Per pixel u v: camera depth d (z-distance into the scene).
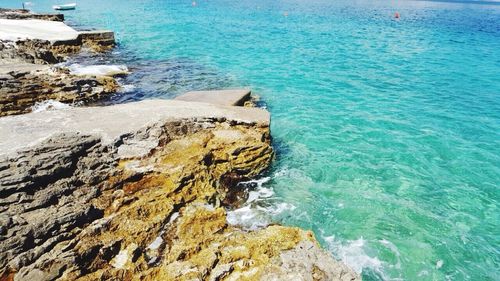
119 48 30.45
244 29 42.69
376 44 36.00
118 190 9.23
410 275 9.14
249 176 12.16
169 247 8.30
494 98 21.11
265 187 12.08
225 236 8.73
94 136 10.45
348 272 7.77
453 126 17.23
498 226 10.91
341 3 95.06
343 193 12.11
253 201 11.43
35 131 10.62
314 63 27.62
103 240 7.82
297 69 25.81
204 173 10.48
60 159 8.91
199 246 8.26
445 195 12.23
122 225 8.35
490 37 43.50
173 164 10.38
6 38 26.47
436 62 29.42
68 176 8.90
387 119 17.78
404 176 13.18
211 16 53.44
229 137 12.27
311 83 22.77
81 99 17.70
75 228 7.85
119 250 7.86
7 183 7.82
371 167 13.64
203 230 8.87
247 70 25.16
